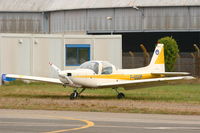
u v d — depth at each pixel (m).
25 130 31.64
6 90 70.44
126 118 38.84
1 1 156.38
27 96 60.19
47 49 87.44
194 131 31.86
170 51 107.44
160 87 80.25
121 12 139.25
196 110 45.44
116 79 57.50
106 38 92.94
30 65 85.38
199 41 144.62
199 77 98.62
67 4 147.88
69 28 146.00
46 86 79.75
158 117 39.78
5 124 34.41
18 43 83.75
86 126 33.81
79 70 55.91
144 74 59.78
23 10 151.50
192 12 136.12
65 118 38.34
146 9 137.62
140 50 152.50
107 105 49.28
